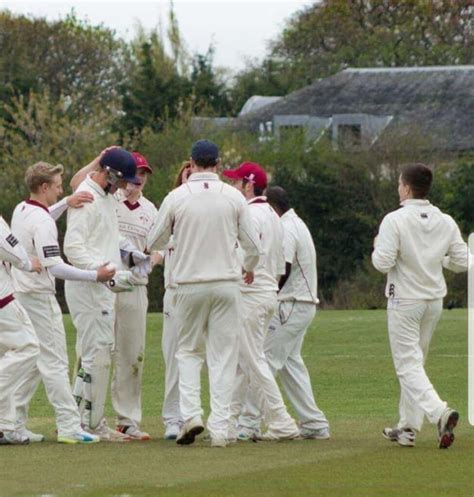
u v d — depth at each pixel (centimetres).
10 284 2747
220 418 2734
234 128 12206
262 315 2842
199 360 2780
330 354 5150
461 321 6159
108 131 12000
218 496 2148
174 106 12838
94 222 2803
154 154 10962
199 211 2714
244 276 2823
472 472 2383
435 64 18162
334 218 10062
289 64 19025
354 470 2409
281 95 18012
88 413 2864
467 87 14500
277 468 2436
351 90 14912
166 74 13725
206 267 2714
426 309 2733
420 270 2727
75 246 2772
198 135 11175
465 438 2869
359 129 11919
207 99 14900
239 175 2903
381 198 10112
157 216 2753
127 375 2944
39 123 11450
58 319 2825
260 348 2855
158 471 2403
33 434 2878
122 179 2817
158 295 8881
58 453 2641
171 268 2883
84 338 2836
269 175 10238
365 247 10000
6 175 10506
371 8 19162
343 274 9956
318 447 2744
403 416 2741
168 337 2936
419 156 10381
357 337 5719
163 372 4731
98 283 2812
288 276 2922
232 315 2739
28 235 2780
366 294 9306
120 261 2872
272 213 2888
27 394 2825
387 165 10225
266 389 2845
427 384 2698
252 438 2891
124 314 2928
